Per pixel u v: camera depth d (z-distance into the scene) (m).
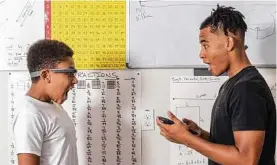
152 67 1.19
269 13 1.19
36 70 0.97
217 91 1.19
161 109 1.20
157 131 1.20
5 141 1.19
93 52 1.19
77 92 1.20
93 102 1.20
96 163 1.20
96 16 1.19
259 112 0.85
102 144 1.20
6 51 1.19
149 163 1.20
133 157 1.20
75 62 1.19
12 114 1.19
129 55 1.19
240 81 0.88
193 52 1.19
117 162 1.20
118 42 1.19
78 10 1.19
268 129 0.90
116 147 1.20
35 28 1.19
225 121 0.90
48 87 0.97
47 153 0.97
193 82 1.19
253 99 0.85
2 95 1.19
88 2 1.19
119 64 1.19
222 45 0.93
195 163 1.20
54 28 1.19
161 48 1.19
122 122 1.20
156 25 1.19
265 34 1.19
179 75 1.19
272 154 0.94
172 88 1.20
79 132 1.20
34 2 1.19
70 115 1.20
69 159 1.01
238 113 0.85
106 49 1.19
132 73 1.19
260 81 0.89
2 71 1.19
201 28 0.99
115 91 1.20
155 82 1.20
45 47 0.97
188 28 1.19
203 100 1.20
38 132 0.93
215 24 0.93
